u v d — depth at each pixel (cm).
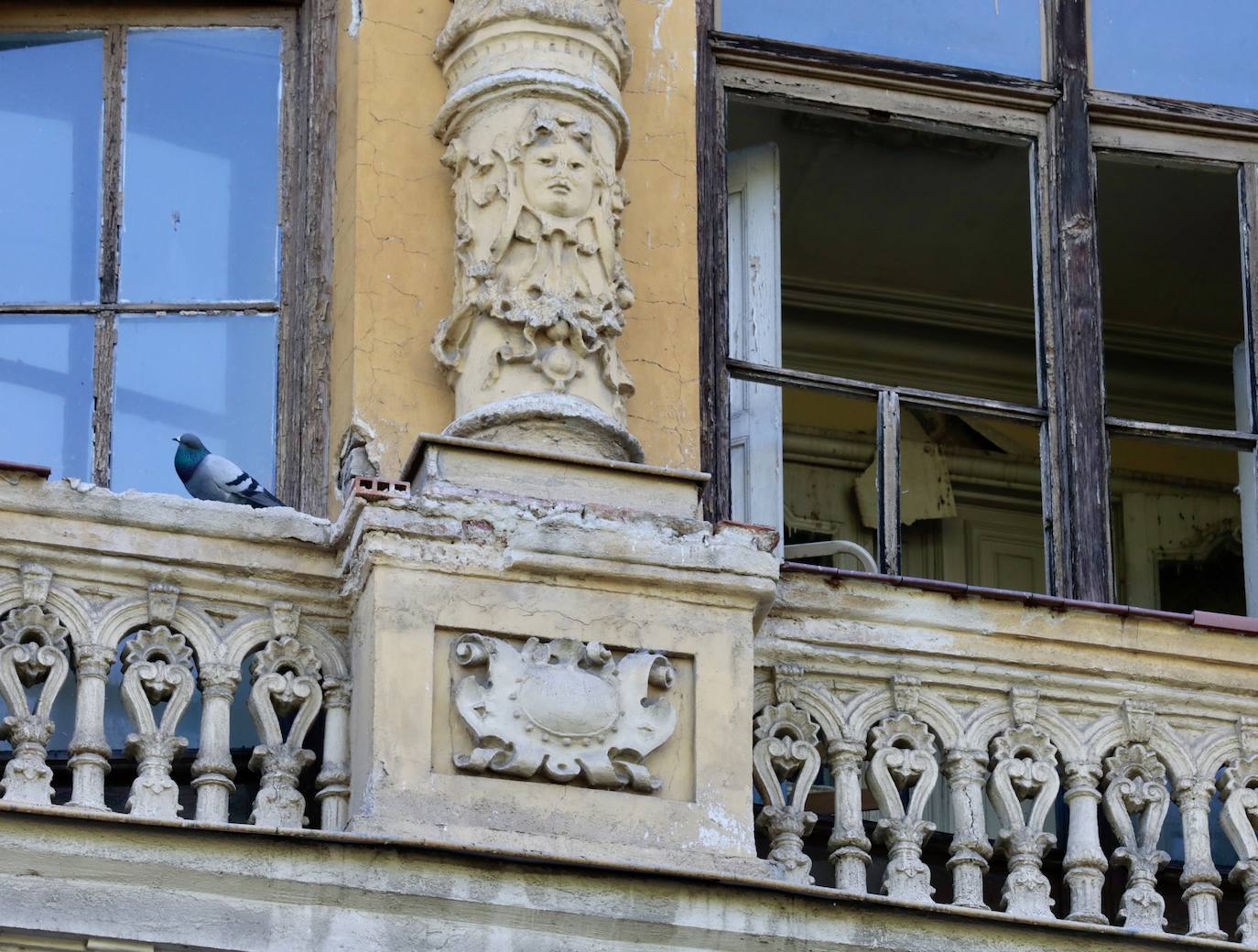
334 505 2277
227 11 2478
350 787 2127
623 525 2169
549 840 2088
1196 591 2716
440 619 2130
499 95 2317
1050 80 2559
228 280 2414
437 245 2323
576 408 2225
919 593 2267
